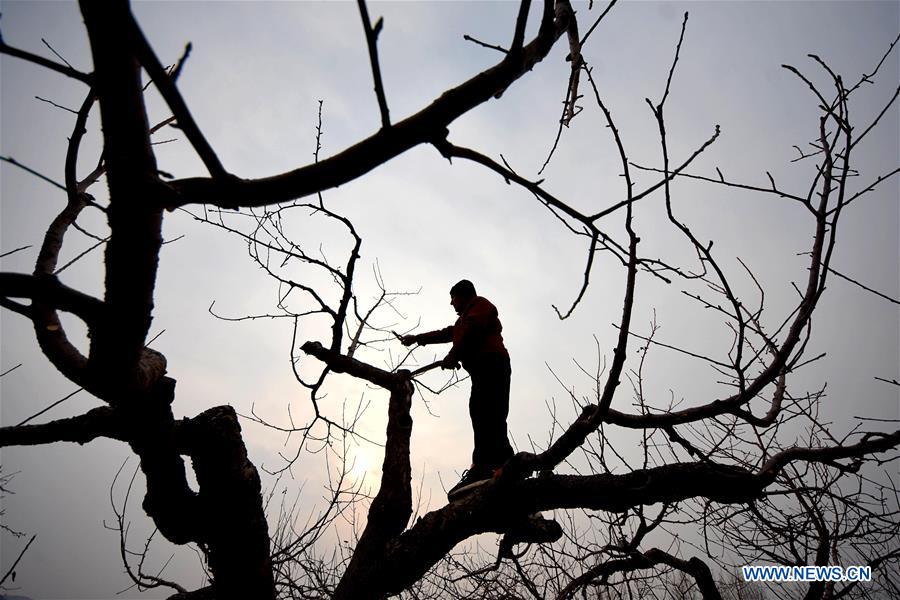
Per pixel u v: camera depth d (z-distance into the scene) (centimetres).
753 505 345
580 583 426
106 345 194
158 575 455
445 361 388
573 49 233
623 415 365
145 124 136
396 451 368
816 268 264
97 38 116
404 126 145
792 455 347
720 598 398
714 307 304
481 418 377
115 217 149
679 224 227
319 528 451
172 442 300
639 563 423
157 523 313
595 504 318
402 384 394
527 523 322
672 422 353
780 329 297
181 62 121
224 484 305
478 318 394
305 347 368
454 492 353
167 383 284
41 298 171
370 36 125
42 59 136
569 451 277
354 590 320
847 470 350
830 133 257
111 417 290
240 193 144
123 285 166
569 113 230
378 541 339
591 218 183
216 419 312
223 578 309
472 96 151
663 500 322
